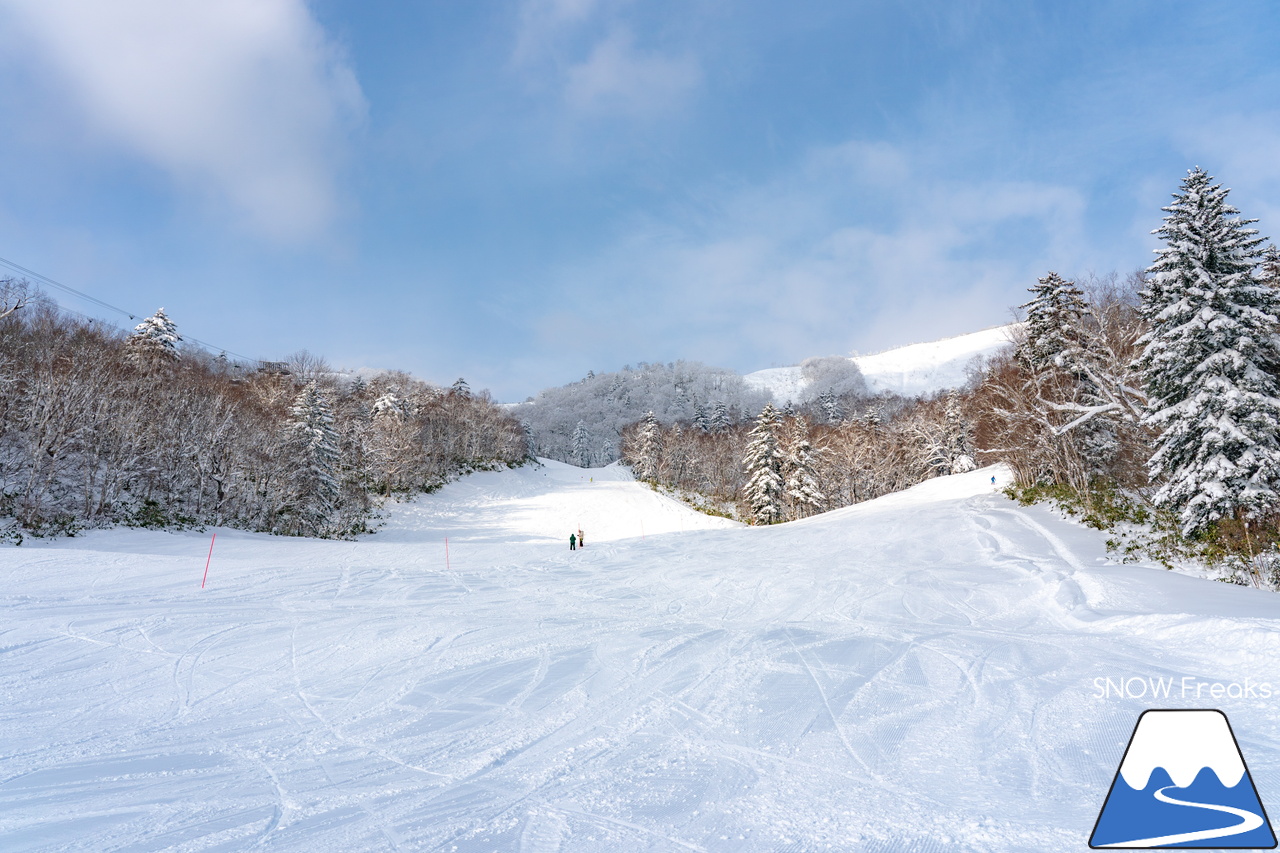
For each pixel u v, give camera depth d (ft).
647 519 167.73
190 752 18.83
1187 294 49.78
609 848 12.86
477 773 17.11
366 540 126.00
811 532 87.15
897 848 12.55
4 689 24.80
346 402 178.40
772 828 13.57
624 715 21.79
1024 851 12.27
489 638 34.12
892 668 26.63
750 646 31.53
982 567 53.36
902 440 217.36
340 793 15.93
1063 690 22.22
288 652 31.04
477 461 214.48
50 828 14.14
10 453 91.09
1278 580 39.37
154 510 94.17
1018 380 94.48
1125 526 62.18
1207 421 47.32
